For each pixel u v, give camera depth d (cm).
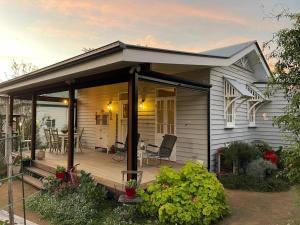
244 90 876
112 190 533
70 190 563
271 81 404
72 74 589
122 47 439
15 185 705
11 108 1070
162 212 441
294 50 354
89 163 789
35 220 470
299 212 508
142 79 564
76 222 443
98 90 1165
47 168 751
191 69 805
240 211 519
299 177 334
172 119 880
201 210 446
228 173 773
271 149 984
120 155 911
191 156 823
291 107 353
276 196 621
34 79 738
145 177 607
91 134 1195
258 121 1138
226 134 898
